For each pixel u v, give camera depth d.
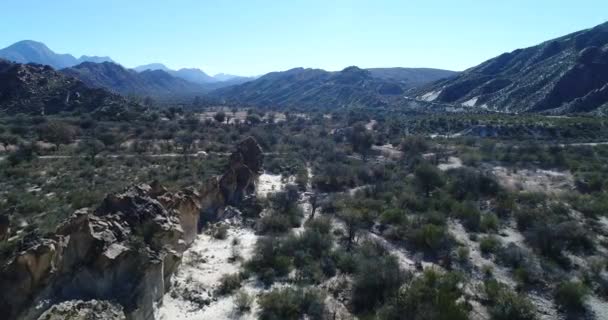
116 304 20.19
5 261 19.72
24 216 35.69
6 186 46.66
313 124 137.38
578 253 38.25
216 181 45.00
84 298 19.94
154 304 23.31
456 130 108.31
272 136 99.75
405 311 26.94
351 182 63.47
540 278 33.53
